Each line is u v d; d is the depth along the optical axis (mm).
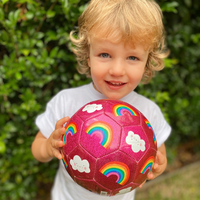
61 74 2047
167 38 2436
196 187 2580
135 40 1055
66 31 1854
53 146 1170
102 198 1415
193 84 2883
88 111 1025
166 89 2744
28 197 2256
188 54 2676
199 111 2898
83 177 960
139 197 2432
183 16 2455
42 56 1815
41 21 1829
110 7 1110
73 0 1718
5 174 2115
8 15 1784
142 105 1463
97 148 921
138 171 958
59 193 1562
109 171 920
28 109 1851
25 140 2076
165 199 2408
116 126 951
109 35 1039
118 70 1080
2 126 1953
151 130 1063
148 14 1144
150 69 1483
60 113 1430
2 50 1938
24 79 1938
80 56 1552
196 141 3375
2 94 1803
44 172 2344
